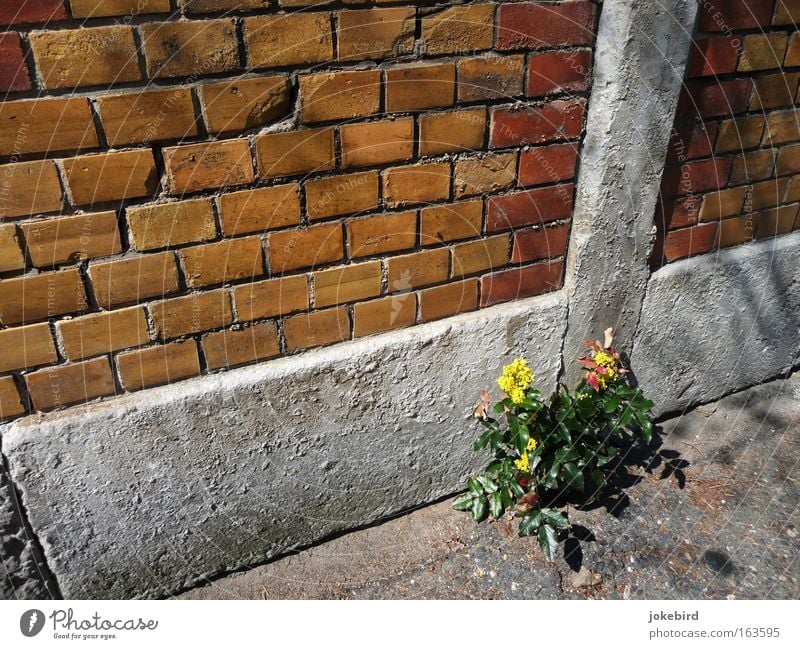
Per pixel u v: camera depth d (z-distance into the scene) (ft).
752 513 6.84
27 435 4.72
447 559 6.32
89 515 5.21
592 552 6.37
